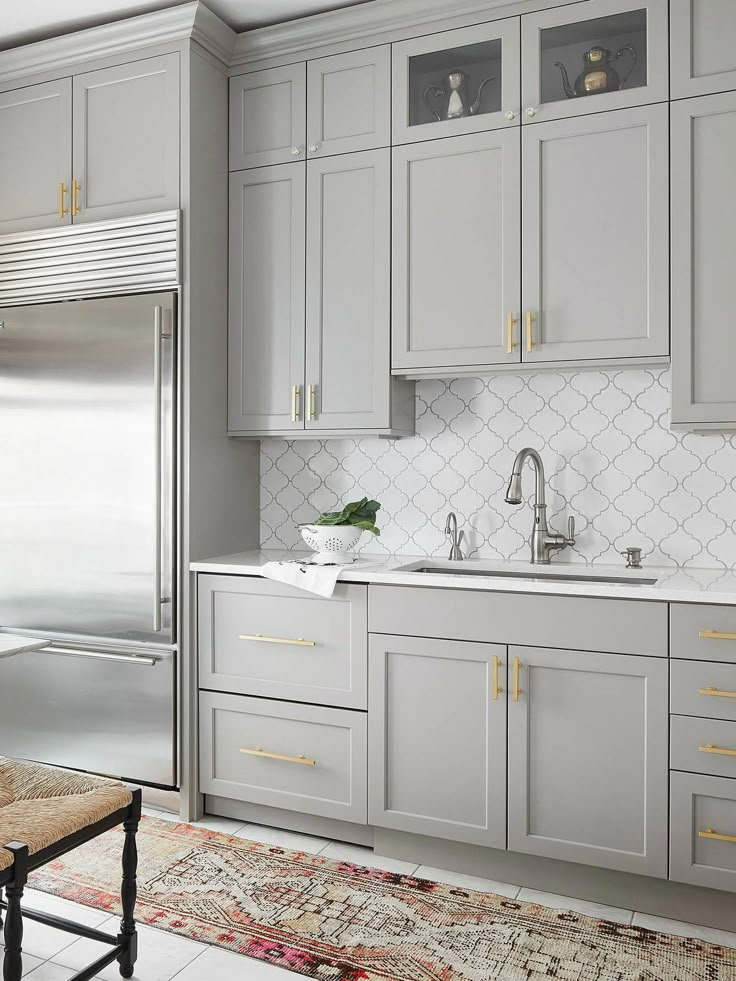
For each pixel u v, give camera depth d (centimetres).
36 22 289
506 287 255
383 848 252
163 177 280
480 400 289
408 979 189
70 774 195
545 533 272
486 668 234
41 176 302
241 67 295
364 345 275
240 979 189
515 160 253
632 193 240
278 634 263
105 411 286
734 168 229
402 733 245
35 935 207
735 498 257
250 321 294
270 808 271
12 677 302
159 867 241
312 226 282
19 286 305
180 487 278
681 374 234
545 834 228
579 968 194
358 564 272
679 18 234
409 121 268
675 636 211
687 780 211
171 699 277
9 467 301
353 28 273
